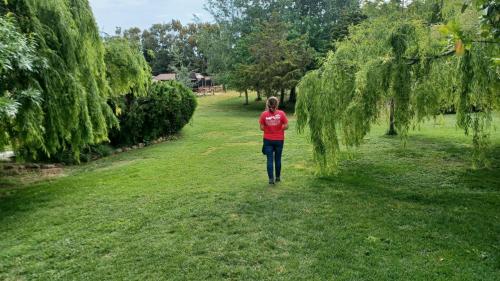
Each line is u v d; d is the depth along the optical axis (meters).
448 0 2.94
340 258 3.71
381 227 4.46
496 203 5.23
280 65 25.61
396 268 3.46
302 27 31.94
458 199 5.44
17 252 4.12
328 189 6.11
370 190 6.01
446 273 3.35
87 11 7.59
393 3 10.15
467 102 5.32
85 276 3.55
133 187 6.70
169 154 10.41
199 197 5.85
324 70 6.20
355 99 6.01
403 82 5.54
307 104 6.42
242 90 28.23
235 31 35.75
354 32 7.78
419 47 5.33
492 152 8.64
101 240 4.36
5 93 5.64
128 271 3.61
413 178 6.72
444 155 8.53
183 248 4.04
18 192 7.06
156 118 13.43
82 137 7.11
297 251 3.89
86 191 6.62
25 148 7.31
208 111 27.17
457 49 2.21
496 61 2.30
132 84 11.08
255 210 5.17
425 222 4.59
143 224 4.80
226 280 3.37
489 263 3.52
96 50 8.02
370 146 9.91
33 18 6.29
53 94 6.36
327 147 6.44
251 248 3.98
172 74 59.53
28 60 5.32
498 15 2.28
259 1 35.00
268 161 6.52
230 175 7.33
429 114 5.90
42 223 5.03
